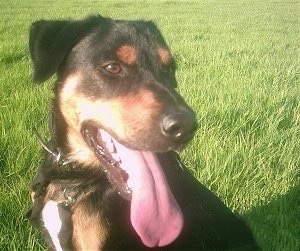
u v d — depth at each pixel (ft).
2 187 2.13
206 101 3.05
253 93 3.34
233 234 1.65
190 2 15.40
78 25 1.48
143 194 1.37
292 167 2.25
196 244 1.58
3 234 1.79
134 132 1.30
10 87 3.50
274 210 1.98
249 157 2.27
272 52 5.57
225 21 9.63
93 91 1.42
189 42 6.15
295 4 14.66
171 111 1.27
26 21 8.38
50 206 1.51
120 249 1.47
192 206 1.58
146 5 13.69
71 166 1.52
